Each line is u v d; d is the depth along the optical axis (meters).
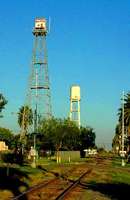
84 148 141.62
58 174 50.16
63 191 30.06
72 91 148.75
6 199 23.80
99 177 46.44
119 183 39.06
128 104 101.69
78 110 147.75
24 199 24.61
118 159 118.12
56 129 105.38
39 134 103.06
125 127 107.38
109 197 27.48
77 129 116.38
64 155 103.75
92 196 27.92
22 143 92.38
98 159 117.06
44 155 111.31
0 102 51.81
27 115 102.88
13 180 37.03
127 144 109.56
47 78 101.81
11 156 69.94
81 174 50.88
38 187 32.22
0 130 112.62
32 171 51.59
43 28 99.81
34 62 101.44
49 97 104.00
